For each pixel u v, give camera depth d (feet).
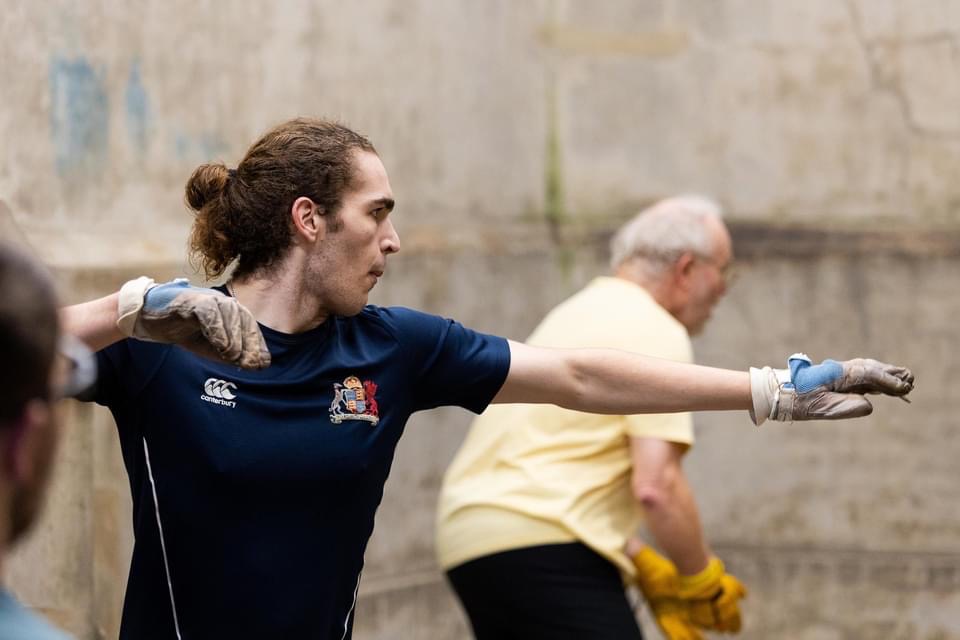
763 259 30.71
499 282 29.73
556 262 30.63
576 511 19.47
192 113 23.90
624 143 31.17
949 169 30.12
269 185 12.80
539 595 19.42
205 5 24.14
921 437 30.12
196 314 10.84
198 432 12.30
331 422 12.63
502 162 30.12
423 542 28.40
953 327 30.07
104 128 22.40
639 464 19.36
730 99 30.96
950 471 30.01
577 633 19.33
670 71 31.19
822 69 30.60
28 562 20.27
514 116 30.32
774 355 30.66
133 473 12.62
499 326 29.76
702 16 31.07
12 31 20.90
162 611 12.53
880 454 30.25
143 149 23.06
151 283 11.25
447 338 13.51
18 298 5.73
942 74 30.07
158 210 23.26
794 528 30.55
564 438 19.72
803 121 30.71
